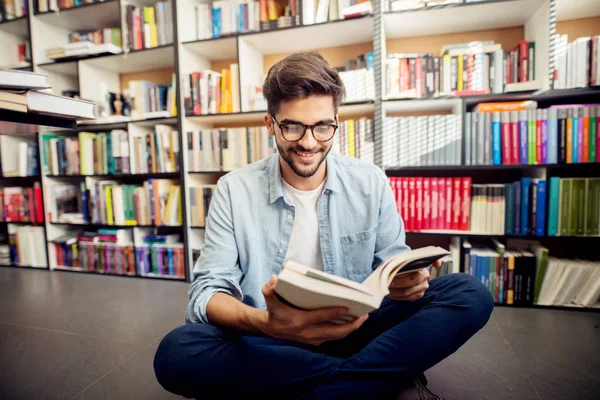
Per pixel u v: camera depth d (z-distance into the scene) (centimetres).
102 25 254
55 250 250
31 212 253
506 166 166
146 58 230
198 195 213
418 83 175
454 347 73
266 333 62
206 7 209
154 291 200
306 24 189
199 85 209
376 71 177
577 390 100
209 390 69
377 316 91
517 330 141
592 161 156
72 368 116
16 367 117
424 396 74
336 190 93
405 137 176
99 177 246
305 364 70
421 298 83
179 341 69
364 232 94
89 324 153
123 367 116
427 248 74
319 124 74
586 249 190
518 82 166
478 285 78
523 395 98
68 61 235
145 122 224
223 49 220
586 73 153
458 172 207
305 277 49
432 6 166
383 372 69
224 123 236
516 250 180
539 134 161
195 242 220
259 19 199
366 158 184
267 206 92
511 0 158
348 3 183
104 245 236
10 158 262
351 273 96
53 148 241
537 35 166
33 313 167
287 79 72
